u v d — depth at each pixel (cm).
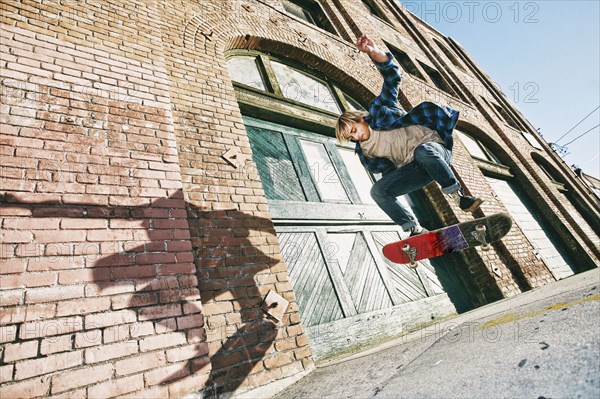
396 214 255
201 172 262
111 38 282
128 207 212
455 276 459
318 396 165
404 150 244
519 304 265
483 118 898
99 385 156
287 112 411
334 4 728
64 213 190
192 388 175
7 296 156
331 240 355
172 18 354
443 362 148
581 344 107
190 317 195
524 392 95
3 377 141
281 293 242
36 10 256
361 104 586
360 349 296
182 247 216
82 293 172
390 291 360
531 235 682
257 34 444
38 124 210
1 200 177
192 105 298
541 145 1116
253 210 270
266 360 210
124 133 240
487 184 626
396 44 824
